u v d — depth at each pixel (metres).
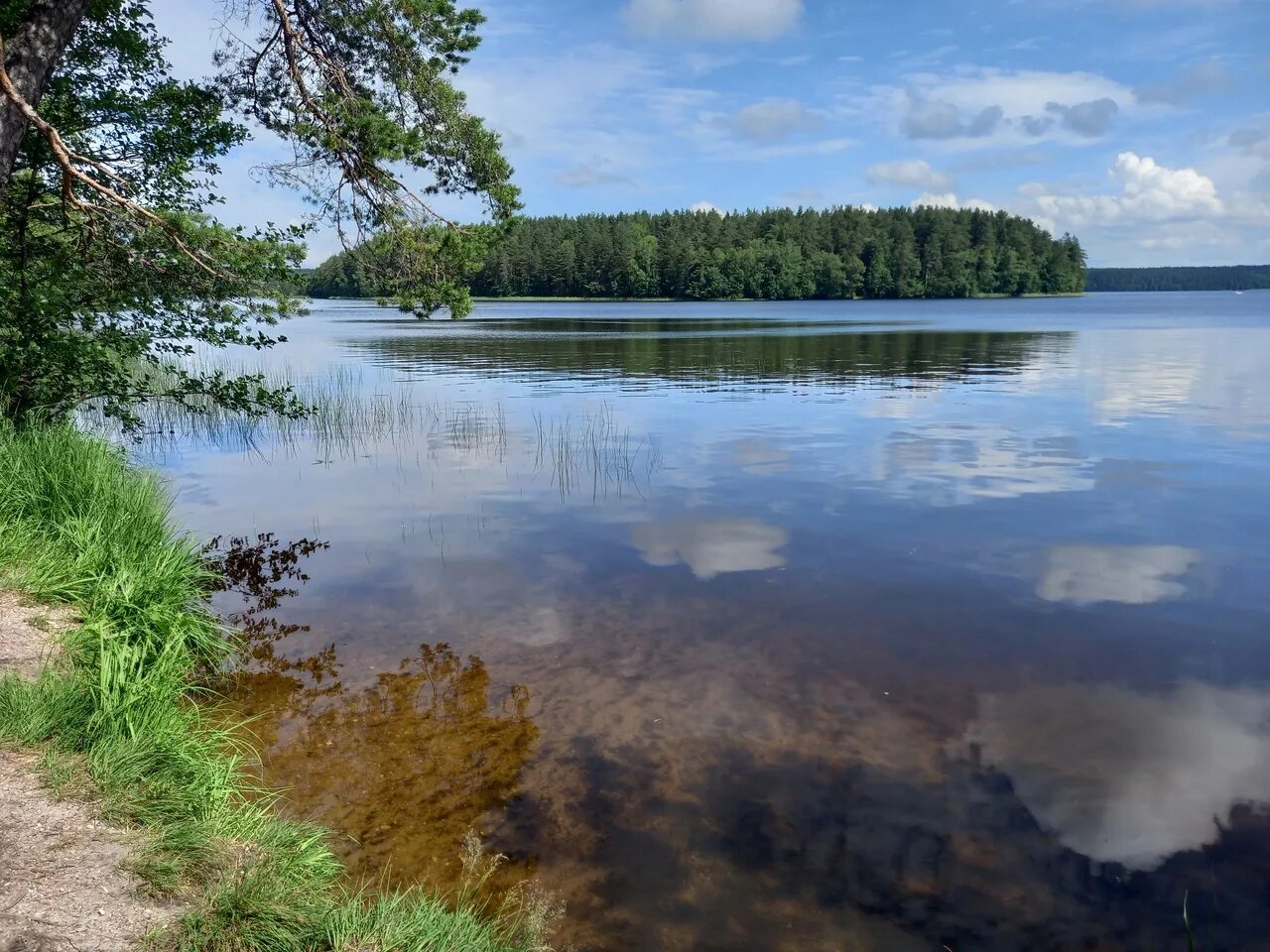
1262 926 4.07
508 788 5.16
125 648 5.28
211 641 6.75
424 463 14.91
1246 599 8.27
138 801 4.05
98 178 10.04
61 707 4.66
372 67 10.73
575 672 6.75
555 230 149.50
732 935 3.98
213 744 5.23
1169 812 4.95
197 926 3.31
